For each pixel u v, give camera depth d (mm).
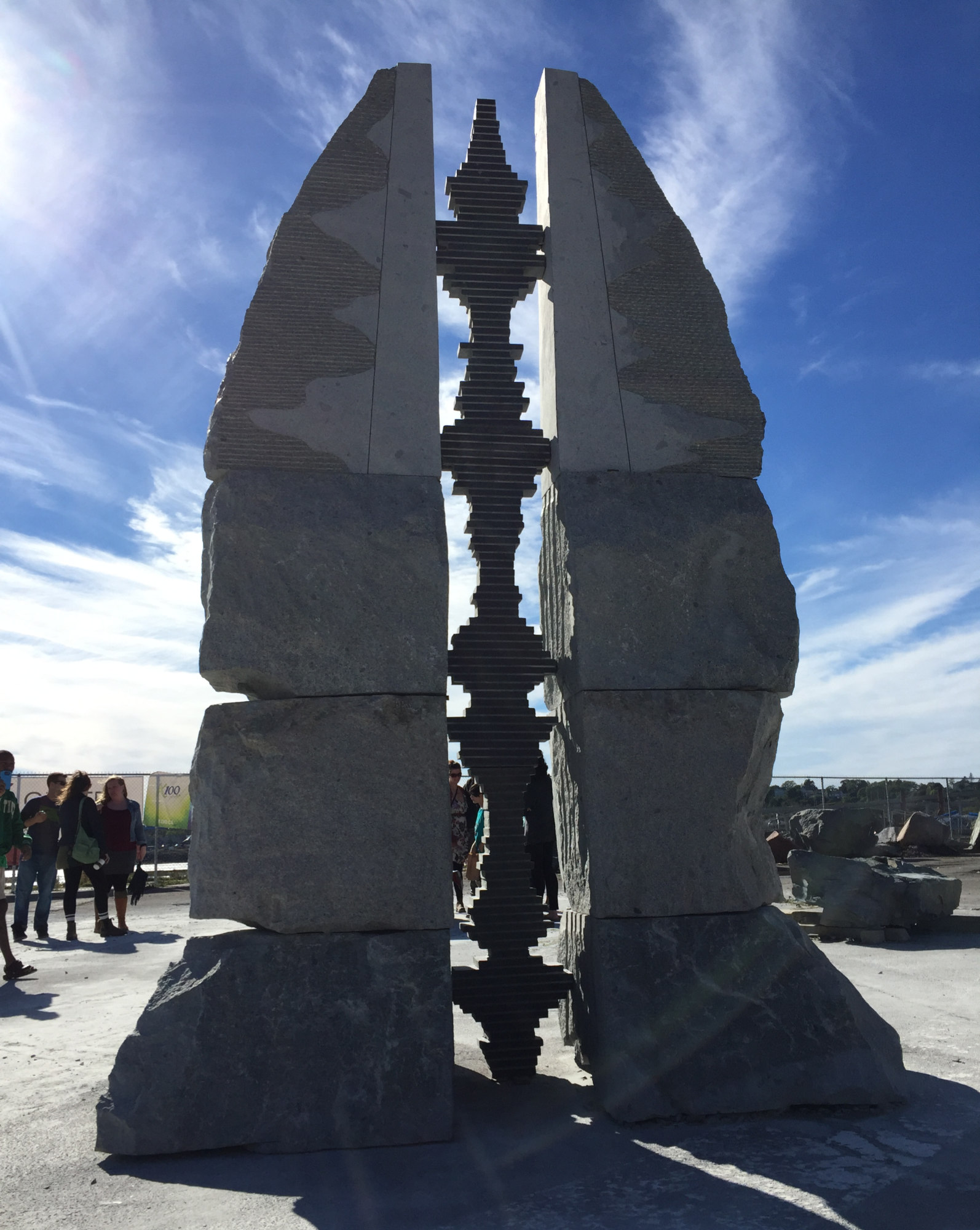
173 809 17469
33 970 7758
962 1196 3283
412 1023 4020
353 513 4418
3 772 8539
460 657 4715
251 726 4184
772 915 4516
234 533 4301
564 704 4938
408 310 4719
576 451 4770
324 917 4078
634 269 5016
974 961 7648
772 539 4797
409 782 4219
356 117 4910
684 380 4926
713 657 4605
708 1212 3199
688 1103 4141
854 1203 3236
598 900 4359
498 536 4848
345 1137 3869
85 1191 3461
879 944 8641
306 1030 3963
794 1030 4293
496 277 5023
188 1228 3135
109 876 10000
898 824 20781
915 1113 4164
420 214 4844
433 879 4164
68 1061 5152
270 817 4121
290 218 4719
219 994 3967
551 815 8586
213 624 4203
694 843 4449
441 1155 3777
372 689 4266
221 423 4441
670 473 4820
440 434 4637
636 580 4613
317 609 4289
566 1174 3562
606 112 5211
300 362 4566
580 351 4863
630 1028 4211
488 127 5211
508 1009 4594
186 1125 3828
